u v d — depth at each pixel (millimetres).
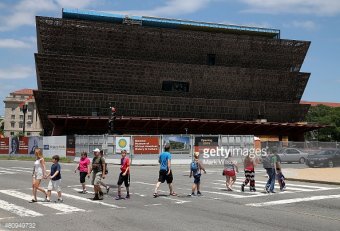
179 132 75125
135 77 74438
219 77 79000
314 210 13000
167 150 16578
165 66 75125
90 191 18188
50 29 71000
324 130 109250
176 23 82812
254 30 87312
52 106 69938
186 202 14766
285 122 83375
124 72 73625
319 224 10656
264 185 20938
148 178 25312
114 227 10180
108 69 72625
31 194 16859
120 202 14750
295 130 80625
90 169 17391
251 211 12766
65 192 17828
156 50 77312
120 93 74438
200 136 42594
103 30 73250
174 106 76250
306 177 23906
